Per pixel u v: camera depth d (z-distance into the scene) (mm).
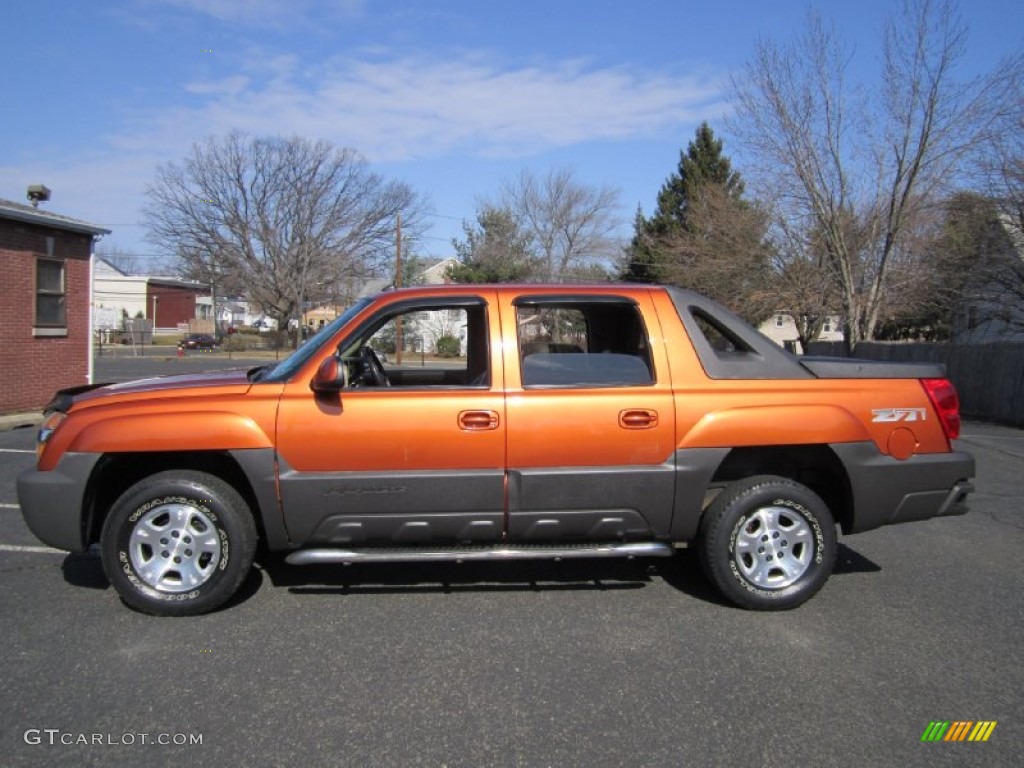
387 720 3164
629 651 3848
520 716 3205
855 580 5004
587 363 4402
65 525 4184
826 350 30250
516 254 51406
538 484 4242
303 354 4477
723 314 4543
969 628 4188
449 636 4012
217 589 4191
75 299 15078
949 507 4559
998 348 17047
